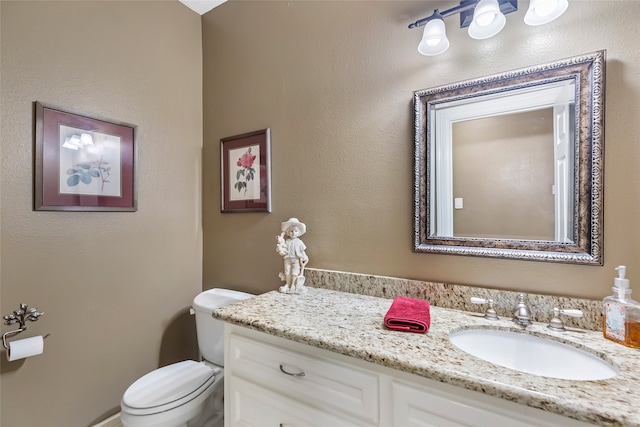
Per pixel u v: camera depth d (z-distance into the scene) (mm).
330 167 1438
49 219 1302
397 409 753
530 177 1015
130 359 1587
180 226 1826
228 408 1090
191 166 1890
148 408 1140
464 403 674
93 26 1439
